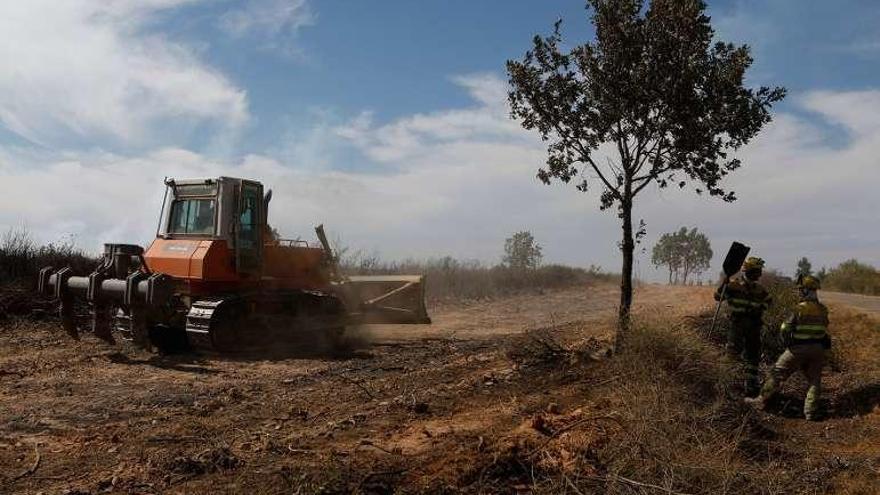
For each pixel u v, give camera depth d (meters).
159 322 12.15
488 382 9.16
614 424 6.68
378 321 14.69
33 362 10.84
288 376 10.21
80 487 5.27
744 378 9.19
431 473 5.56
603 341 11.59
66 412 7.84
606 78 10.24
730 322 9.53
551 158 10.98
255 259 12.55
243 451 6.12
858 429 7.70
